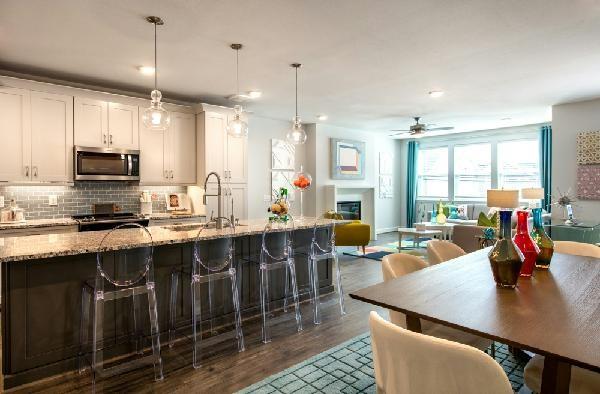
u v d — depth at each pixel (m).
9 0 2.58
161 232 3.18
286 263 3.43
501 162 8.55
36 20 2.89
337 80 4.55
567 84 4.77
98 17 2.85
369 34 3.19
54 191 4.59
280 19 2.90
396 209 10.09
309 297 4.11
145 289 2.49
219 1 2.62
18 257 2.13
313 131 7.76
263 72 4.22
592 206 5.66
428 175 9.85
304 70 4.15
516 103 5.86
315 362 2.65
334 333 3.19
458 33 3.18
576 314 1.36
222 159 5.50
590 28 3.08
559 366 1.23
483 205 8.19
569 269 2.08
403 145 10.11
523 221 1.95
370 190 8.90
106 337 2.66
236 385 2.35
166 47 3.46
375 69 4.13
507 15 2.85
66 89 4.32
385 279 2.02
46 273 2.42
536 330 1.21
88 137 4.48
